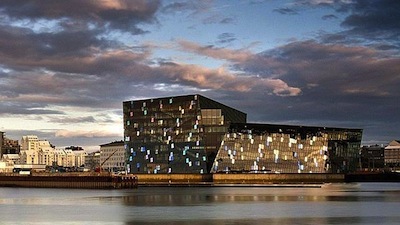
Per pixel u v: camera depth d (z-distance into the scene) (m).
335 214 91.62
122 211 99.31
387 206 108.19
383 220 82.44
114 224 79.31
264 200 126.81
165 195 151.25
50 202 127.31
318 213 93.44
